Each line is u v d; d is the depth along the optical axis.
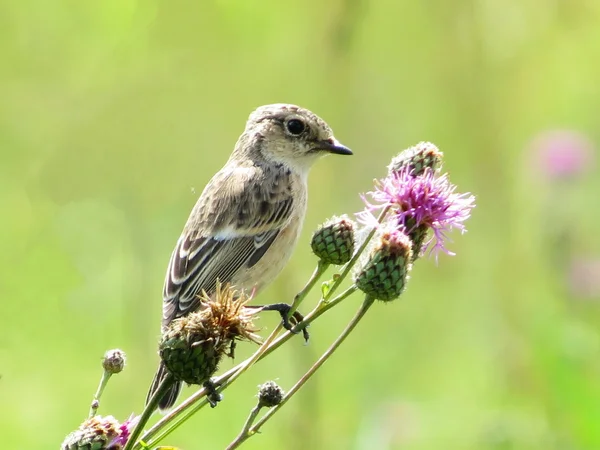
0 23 15.11
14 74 15.09
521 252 14.52
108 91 14.93
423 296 14.84
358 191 15.00
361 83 15.45
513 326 13.60
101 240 14.33
